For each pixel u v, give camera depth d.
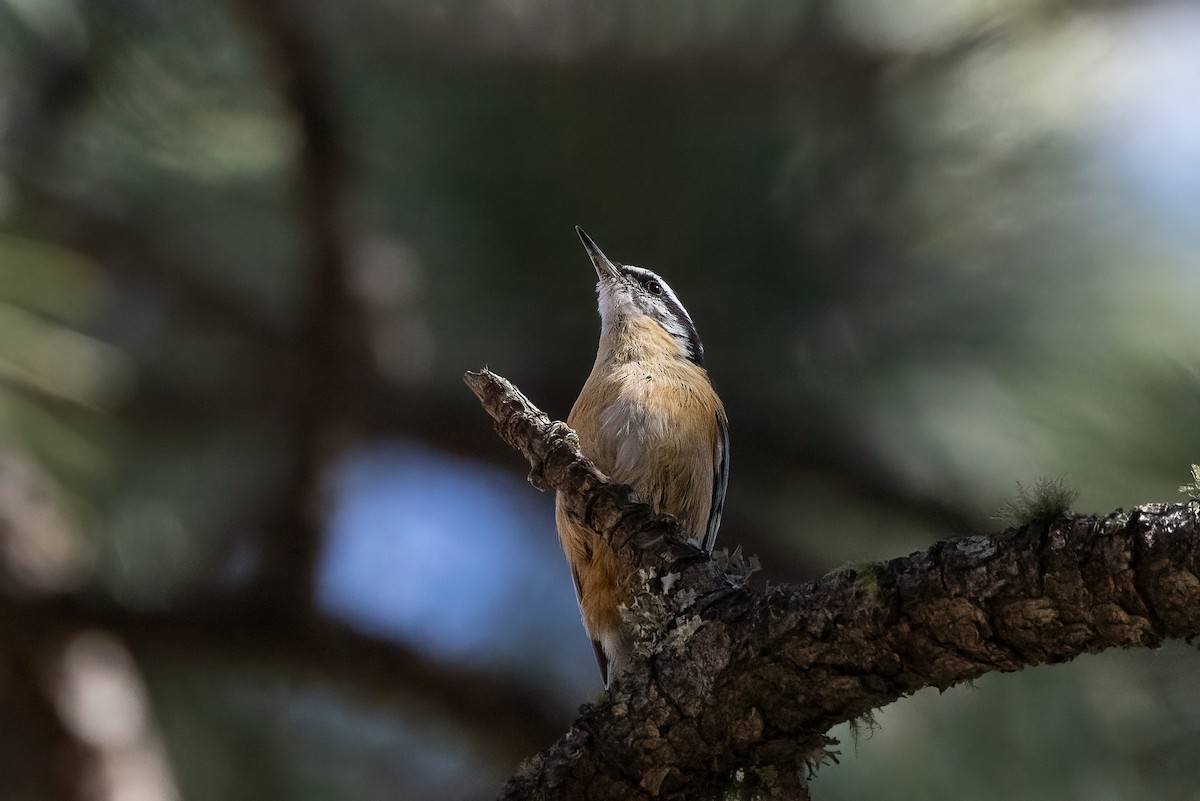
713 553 5.11
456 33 8.86
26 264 7.73
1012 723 7.58
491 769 9.81
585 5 8.60
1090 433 6.34
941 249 8.76
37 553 8.91
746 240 8.93
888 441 8.95
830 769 8.00
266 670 9.62
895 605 4.09
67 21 8.34
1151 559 3.67
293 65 7.93
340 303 9.19
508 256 9.47
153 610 9.18
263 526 9.62
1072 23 8.23
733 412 9.21
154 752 8.95
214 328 10.13
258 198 9.30
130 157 8.98
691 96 8.78
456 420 10.25
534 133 8.98
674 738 4.54
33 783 8.30
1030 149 8.53
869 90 8.58
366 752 10.58
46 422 8.38
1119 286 8.28
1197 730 6.08
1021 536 3.94
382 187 9.30
